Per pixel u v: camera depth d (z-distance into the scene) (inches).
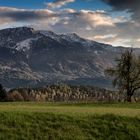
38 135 1391.5
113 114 1625.2
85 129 1471.5
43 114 1561.3
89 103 3341.5
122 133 1476.4
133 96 4242.1
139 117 1610.5
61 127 1464.1
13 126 1432.1
